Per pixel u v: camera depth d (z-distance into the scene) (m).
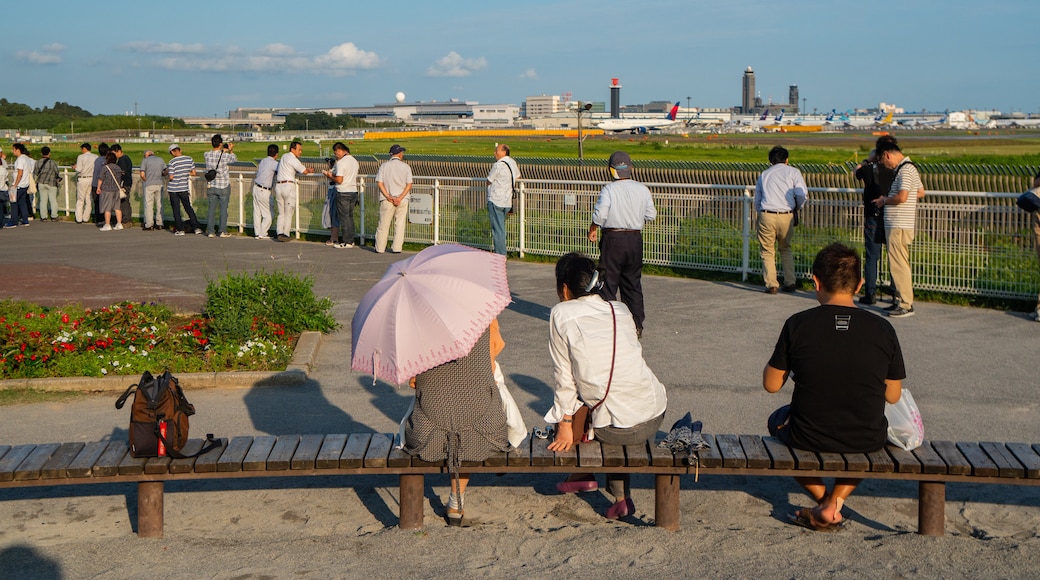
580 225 15.46
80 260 16.33
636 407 5.11
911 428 5.07
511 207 15.11
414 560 4.82
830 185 14.33
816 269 5.10
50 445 5.32
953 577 4.56
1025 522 5.43
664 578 4.54
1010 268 11.55
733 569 4.64
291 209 19.12
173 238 19.97
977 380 8.18
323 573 4.66
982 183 12.61
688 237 14.26
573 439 5.24
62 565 4.80
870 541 5.03
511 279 13.95
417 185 17.95
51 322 9.17
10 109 197.88
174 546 5.05
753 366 8.70
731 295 12.48
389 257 16.55
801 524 5.30
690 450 4.99
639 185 9.68
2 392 7.91
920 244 12.18
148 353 8.66
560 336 5.09
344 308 11.58
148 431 5.03
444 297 4.82
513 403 5.28
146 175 21.56
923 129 164.75
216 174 19.97
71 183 25.47
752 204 13.40
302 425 7.11
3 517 5.56
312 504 5.77
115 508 5.71
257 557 4.88
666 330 10.30
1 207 22.59
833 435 4.97
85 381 8.03
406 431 5.07
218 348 8.89
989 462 4.91
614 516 5.45
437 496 5.84
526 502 5.73
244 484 6.11
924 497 5.07
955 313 11.26
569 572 4.61
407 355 4.75
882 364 4.95
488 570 4.66
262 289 10.20
